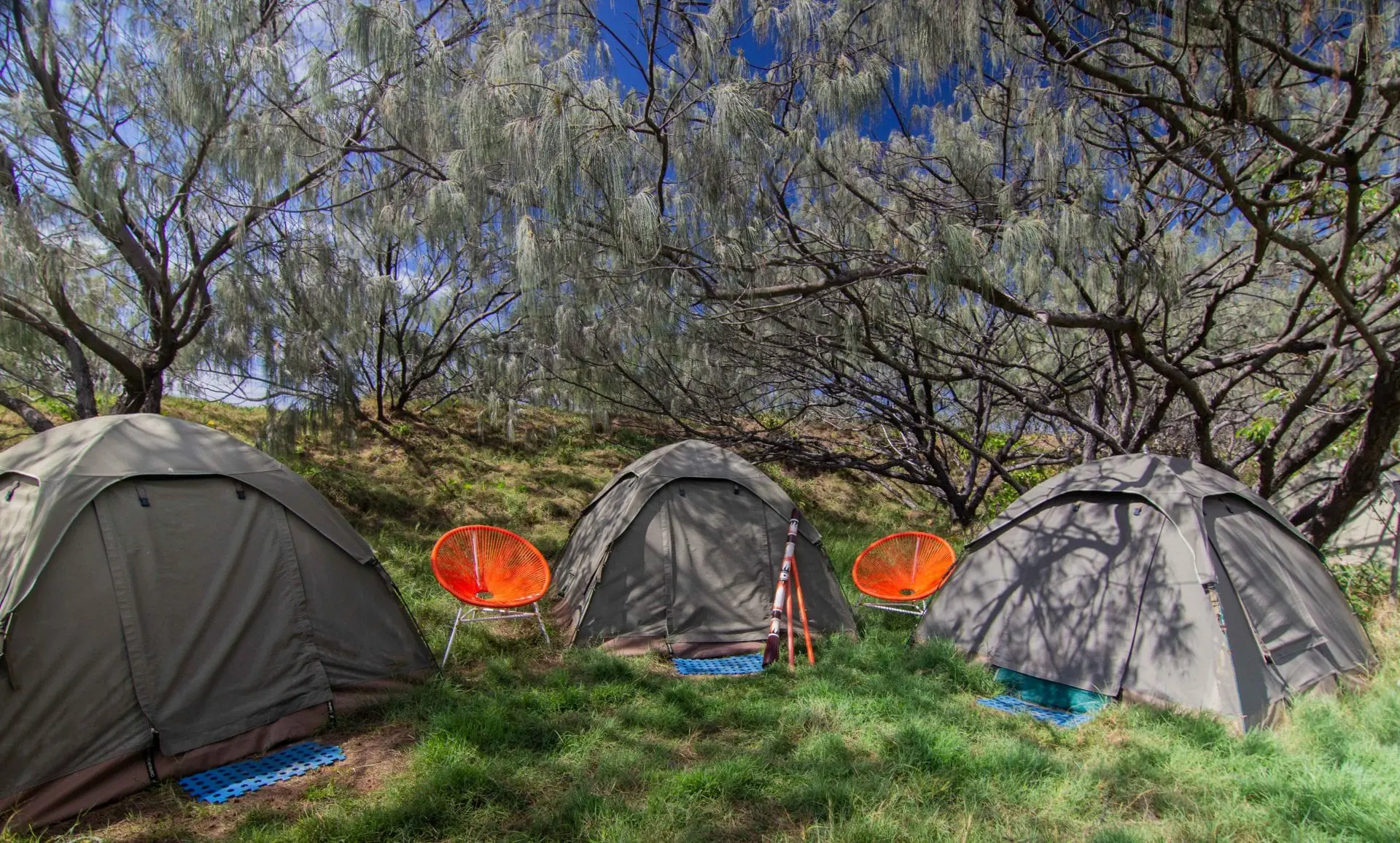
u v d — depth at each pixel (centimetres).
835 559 755
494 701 416
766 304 585
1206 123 468
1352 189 425
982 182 516
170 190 509
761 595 543
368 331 798
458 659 491
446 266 834
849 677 468
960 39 423
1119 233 465
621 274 490
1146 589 438
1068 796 328
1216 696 396
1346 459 689
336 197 564
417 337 997
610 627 523
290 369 625
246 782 342
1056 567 480
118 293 638
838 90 444
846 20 476
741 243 492
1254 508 481
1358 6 367
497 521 838
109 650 338
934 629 529
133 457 374
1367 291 541
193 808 323
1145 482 466
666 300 497
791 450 936
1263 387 789
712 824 307
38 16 486
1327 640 442
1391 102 383
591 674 468
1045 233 419
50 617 324
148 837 302
